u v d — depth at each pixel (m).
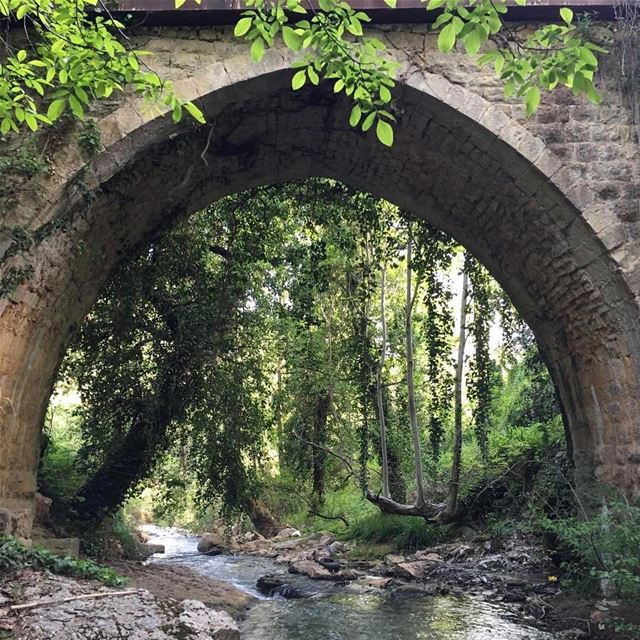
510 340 11.04
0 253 6.06
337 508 15.74
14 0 4.70
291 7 3.99
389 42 6.74
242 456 11.05
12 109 5.76
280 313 11.52
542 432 11.37
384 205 10.89
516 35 6.74
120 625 4.24
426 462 13.46
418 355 14.16
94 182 6.51
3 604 4.37
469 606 7.68
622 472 6.93
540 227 7.28
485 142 6.85
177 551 14.68
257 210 10.63
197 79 6.57
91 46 4.57
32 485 7.54
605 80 6.81
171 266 9.83
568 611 6.85
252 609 8.00
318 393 13.59
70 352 10.05
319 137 8.07
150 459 10.34
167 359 10.07
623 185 6.62
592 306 7.09
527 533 10.50
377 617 7.32
